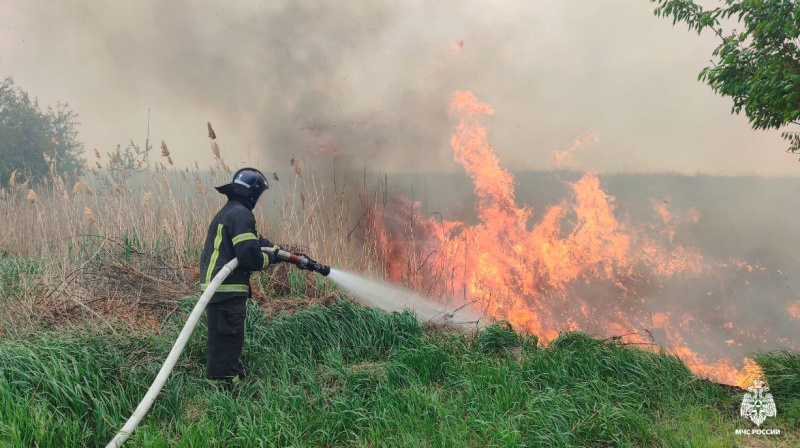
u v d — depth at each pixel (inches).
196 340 167.2
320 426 124.0
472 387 141.5
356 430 126.3
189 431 115.2
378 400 134.7
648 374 152.4
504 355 178.5
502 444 114.3
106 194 287.0
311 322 184.5
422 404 134.6
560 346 177.5
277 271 234.1
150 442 111.4
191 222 279.3
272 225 272.5
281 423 122.0
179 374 150.8
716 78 174.2
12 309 181.3
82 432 117.0
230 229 145.7
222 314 145.3
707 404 138.1
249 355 166.1
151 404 123.1
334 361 160.1
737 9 168.1
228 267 139.2
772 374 150.6
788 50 161.3
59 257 254.4
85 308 177.2
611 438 119.7
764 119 174.7
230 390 146.9
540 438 115.6
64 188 295.7
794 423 128.0
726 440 118.3
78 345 143.6
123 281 203.8
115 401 127.0
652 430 125.7
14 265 263.9
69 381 123.0
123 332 166.4
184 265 237.3
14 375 126.7
